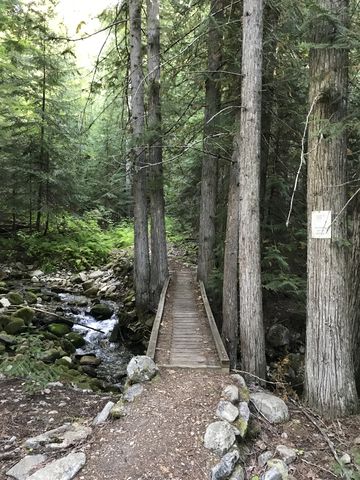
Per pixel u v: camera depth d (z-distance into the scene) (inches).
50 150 592.7
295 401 206.2
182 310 346.9
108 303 496.7
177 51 346.0
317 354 194.9
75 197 645.3
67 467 132.3
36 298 452.8
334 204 189.8
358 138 258.2
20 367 217.2
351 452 159.2
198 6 346.6
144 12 448.5
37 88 587.5
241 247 238.8
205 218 426.0
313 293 196.4
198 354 241.8
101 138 692.1
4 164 561.0
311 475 144.0
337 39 175.0
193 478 131.0
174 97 390.9
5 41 435.8
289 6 241.8
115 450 143.0
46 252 613.3
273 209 371.9
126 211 864.3
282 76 305.9
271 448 158.9
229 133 294.2
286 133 360.8
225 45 316.2
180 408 168.7
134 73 410.9
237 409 168.2
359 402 202.8
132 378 193.2
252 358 236.5
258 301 237.6
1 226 655.1
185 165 496.4
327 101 185.8
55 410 188.5
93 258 643.5
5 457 145.4
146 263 442.3
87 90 450.0
